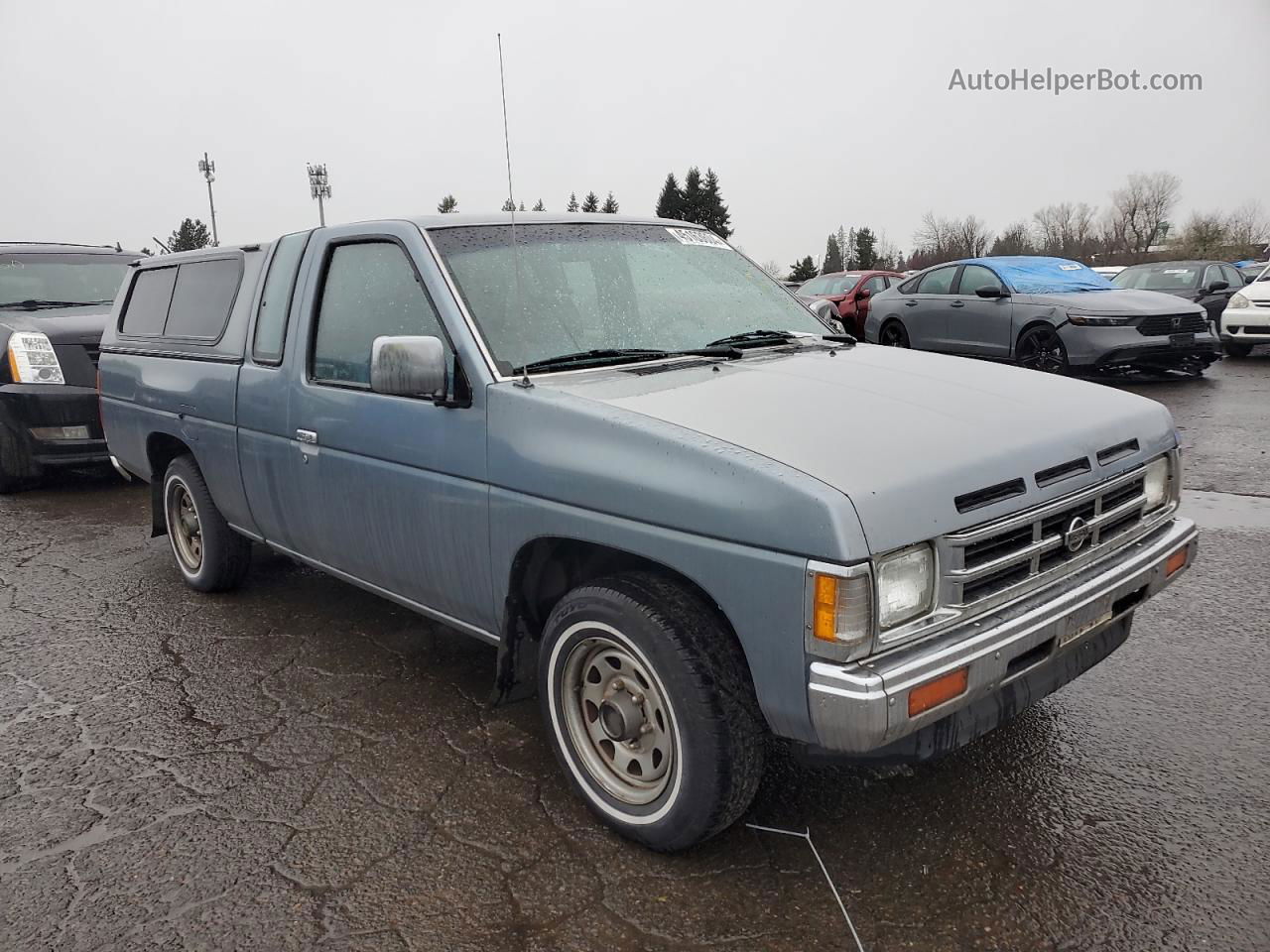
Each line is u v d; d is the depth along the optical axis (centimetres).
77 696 390
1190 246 5703
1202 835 275
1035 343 1100
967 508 238
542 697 299
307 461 381
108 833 292
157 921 251
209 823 296
